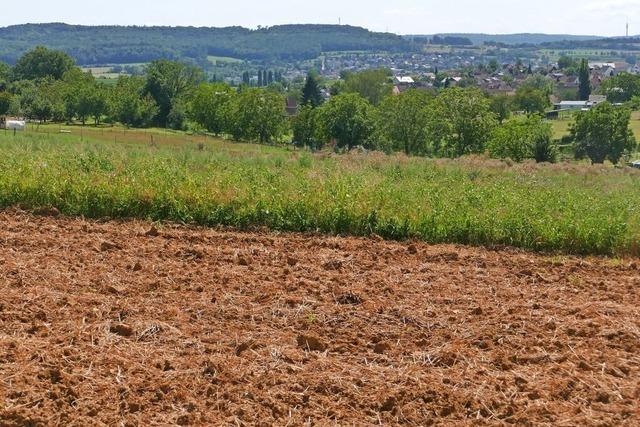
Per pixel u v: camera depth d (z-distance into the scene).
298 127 81.12
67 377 5.95
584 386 6.09
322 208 11.89
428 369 6.41
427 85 195.00
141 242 10.60
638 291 9.05
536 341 7.08
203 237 10.99
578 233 11.34
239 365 6.36
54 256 9.63
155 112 93.50
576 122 81.62
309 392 5.94
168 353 6.61
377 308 7.92
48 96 91.00
